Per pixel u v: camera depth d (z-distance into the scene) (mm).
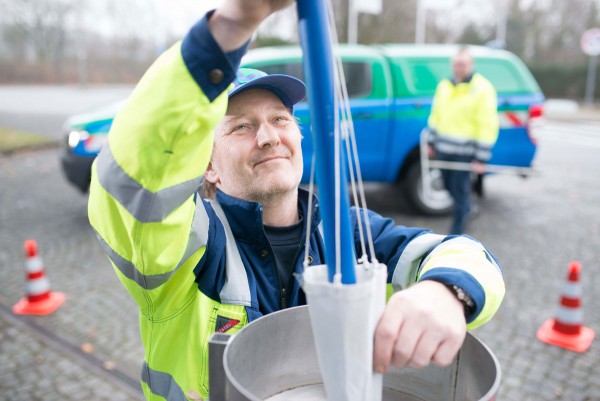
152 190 735
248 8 609
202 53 650
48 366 2754
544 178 7531
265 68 4902
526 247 4566
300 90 1034
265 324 710
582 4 26203
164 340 1016
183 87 668
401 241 1020
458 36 26922
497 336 3031
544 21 27078
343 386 512
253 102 1006
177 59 666
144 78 710
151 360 1040
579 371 2691
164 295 986
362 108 4992
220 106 703
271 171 999
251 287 1002
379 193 6379
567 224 5258
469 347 657
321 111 492
